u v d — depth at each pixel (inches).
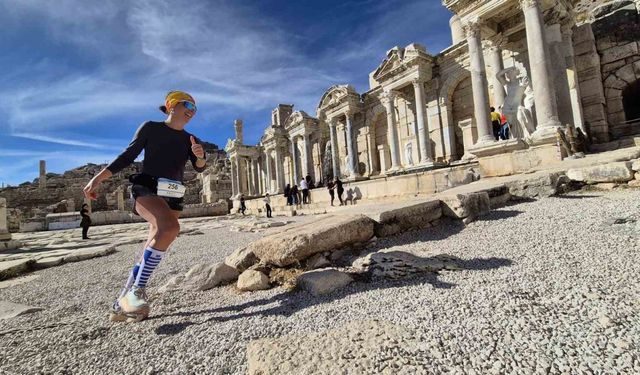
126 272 270.2
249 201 1396.4
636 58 550.6
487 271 146.2
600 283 119.5
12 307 172.4
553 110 450.0
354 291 143.8
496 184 318.0
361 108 1182.3
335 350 89.0
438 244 201.8
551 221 213.8
